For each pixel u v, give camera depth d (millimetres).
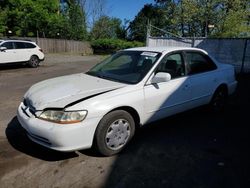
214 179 3414
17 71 13969
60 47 31938
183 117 5727
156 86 4398
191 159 3912
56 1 36844
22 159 3816
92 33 44438
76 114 3498
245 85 9875
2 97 7512
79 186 3227
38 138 3643
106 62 5230
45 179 3355
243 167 3719
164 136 4699
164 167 3674
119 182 3314
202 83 5273
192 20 31938
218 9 30188
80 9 40875
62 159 3836
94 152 4000
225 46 13992
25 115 3834
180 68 4957
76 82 4344
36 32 34719
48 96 3809
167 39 15734
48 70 14578
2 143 4312
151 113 4383
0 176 3398
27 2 32469
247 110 6398
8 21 32188
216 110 6012
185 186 3258
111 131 3871
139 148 4215
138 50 5082
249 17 29812
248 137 4758
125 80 4359
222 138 4684
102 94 3822
